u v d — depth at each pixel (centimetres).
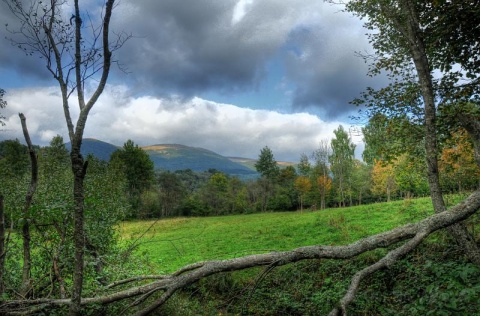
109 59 503
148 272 990
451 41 980
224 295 1033
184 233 3659
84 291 754
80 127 493
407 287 784
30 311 627
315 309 871
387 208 2795
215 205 8762
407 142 1000
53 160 984
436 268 668
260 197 8975
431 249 918
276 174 9750
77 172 494
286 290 991
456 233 734
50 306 650
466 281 585
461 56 992
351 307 802
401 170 1402
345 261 1038
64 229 759
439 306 496
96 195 935
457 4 891
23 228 721
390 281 866
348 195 6762
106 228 970
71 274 810
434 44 976
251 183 9450
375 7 1079
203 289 1041
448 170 1083
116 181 1101
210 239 2908
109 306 716
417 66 886
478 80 932
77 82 508
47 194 871
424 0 970
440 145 949
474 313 506
